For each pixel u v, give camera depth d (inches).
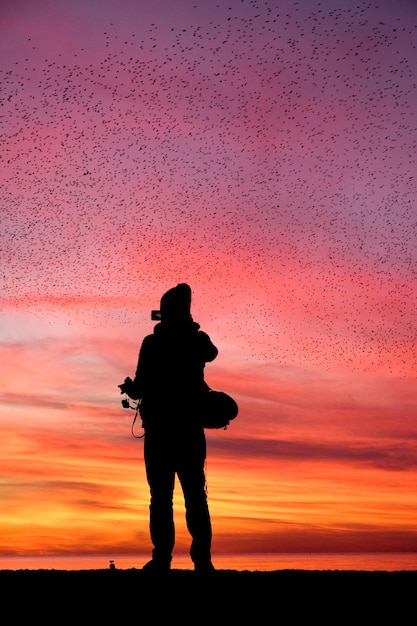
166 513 179.6
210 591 147.5
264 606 138.4
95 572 166.4
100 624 128.2
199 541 178.5
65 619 130.4
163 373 181.6
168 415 180.1
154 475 180.2
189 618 131.8
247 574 165.5
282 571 170.7
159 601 140.9
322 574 164.6
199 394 182.5
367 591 147.9
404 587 150.9
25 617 131.3
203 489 181.6
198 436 181.0
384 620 131.3
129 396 185.8
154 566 174.2
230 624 129.1
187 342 183.8
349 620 131.2
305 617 132.6
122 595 144.3
